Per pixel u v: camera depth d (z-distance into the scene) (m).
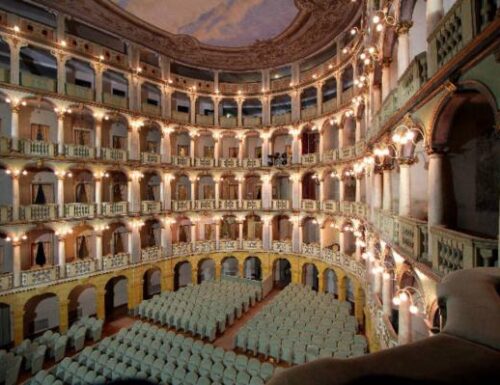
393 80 15.38
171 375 14.84
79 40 24.23
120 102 26.95
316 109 30.53
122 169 26.98
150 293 31.64
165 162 30.33
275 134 34.34
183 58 31.16
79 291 26.39
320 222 29.66
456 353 2.23
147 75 28.73
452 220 8.77
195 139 32.69
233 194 35.78
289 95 33.00
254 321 21.09
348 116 26.27
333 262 27.70
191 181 32.44
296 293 25.80
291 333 18.64
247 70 33.28
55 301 25.03
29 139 22.23
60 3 22.45
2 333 22.08
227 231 36.12
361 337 17.61
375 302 16.53
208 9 23.33
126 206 27.06
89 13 23.67
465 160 8.91
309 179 33.16
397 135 10.61
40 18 23.86
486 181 8.93
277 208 32.59
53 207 22.86
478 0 6.11
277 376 2.11
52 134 24.69
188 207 32.00
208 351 17.02
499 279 3.11
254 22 25.03
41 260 23.73
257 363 15.38
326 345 17.03
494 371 2.07
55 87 23.28
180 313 23.16
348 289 30.89
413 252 9.95
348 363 2.20
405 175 11.60
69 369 15.84
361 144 22.55
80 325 22.25
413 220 9.96
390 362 2.20
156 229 31.81
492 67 5.66
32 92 21.88
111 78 28.47
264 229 33.09
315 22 25.17
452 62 6.68
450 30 7.34
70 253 25.23
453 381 2.01
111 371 15.64
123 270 26.56
